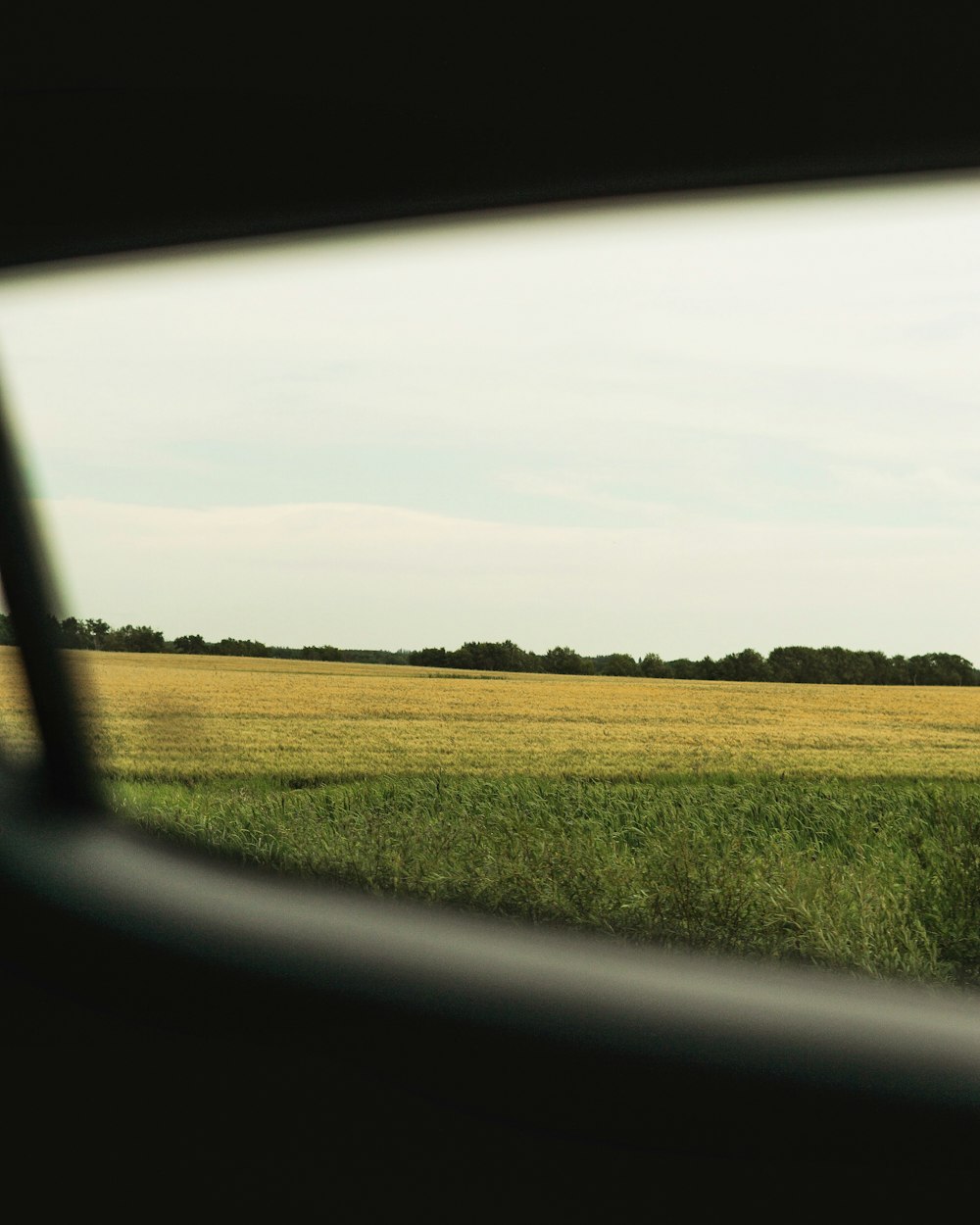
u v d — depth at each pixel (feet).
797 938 18.34
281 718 62.54
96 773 17.03
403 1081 9.40
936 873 19.85
